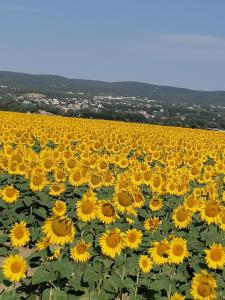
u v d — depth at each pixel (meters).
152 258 10.04
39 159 20.20
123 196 11.72
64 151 22.69
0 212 14.66
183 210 12.67
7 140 29.02
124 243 9.52
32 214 14.46
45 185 15.10
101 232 11.66
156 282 9.43
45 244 8.36
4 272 8.27
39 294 9.10
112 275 9.44
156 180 16.72
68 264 8.20
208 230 12.47
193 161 26.52
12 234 9.28
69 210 14.65
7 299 8.30
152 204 14.59
